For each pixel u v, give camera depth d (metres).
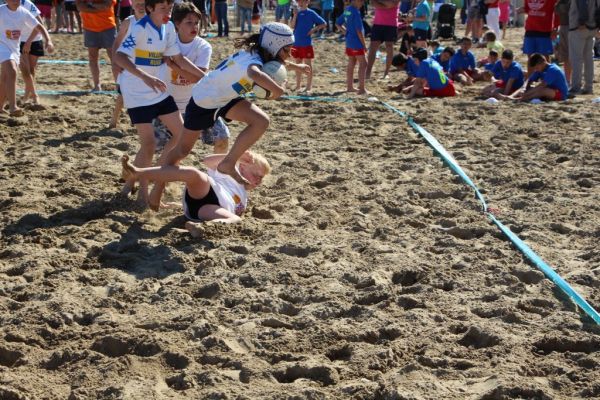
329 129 10.30
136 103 6.64
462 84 15.10
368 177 7.84
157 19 6.57
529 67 13.29
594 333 4.49
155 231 6.21
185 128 6.22
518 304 4.85
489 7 22.42
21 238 5.99
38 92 12.84
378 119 11.04
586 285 5.18
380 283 5.17
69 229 6.17
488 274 5.34
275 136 9.88
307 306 4.87
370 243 5.90
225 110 6.16
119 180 7.64
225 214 6.32
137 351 4.28
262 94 6.04
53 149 8.95
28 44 10.98
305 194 7.25
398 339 4.43
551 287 5.13
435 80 13.35
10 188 7.33
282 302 4.89
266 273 5.31
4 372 4.05
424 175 7.98
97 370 4.05
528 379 3.94
